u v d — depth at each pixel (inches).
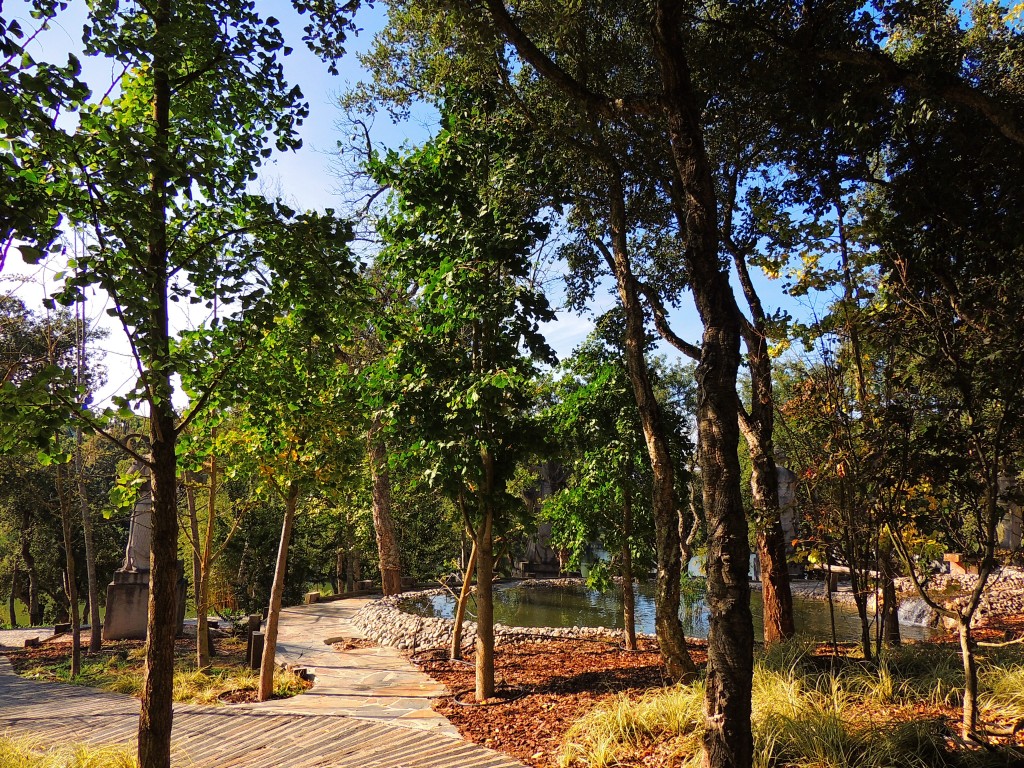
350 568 1083.3
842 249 207.0
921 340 173.6
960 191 219.1
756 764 163.0
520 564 1053.8
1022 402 153.3
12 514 893.8
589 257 417.4
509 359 289.0
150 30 153.6
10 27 123.8
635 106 226.4
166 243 169.6
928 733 165.6
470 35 265.3
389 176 290.4
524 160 298.4
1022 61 280.8
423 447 289.9
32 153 143.2
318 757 218.7
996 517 158.7
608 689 278.8
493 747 221.1
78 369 367.9
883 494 188.1
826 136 264.7
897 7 249.0
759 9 259.6
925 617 507.5
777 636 323.0
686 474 383.9
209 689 328.5
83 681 370.0
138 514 532.4
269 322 178.9
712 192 163.8
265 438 287.9
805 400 228.1
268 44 176.2
